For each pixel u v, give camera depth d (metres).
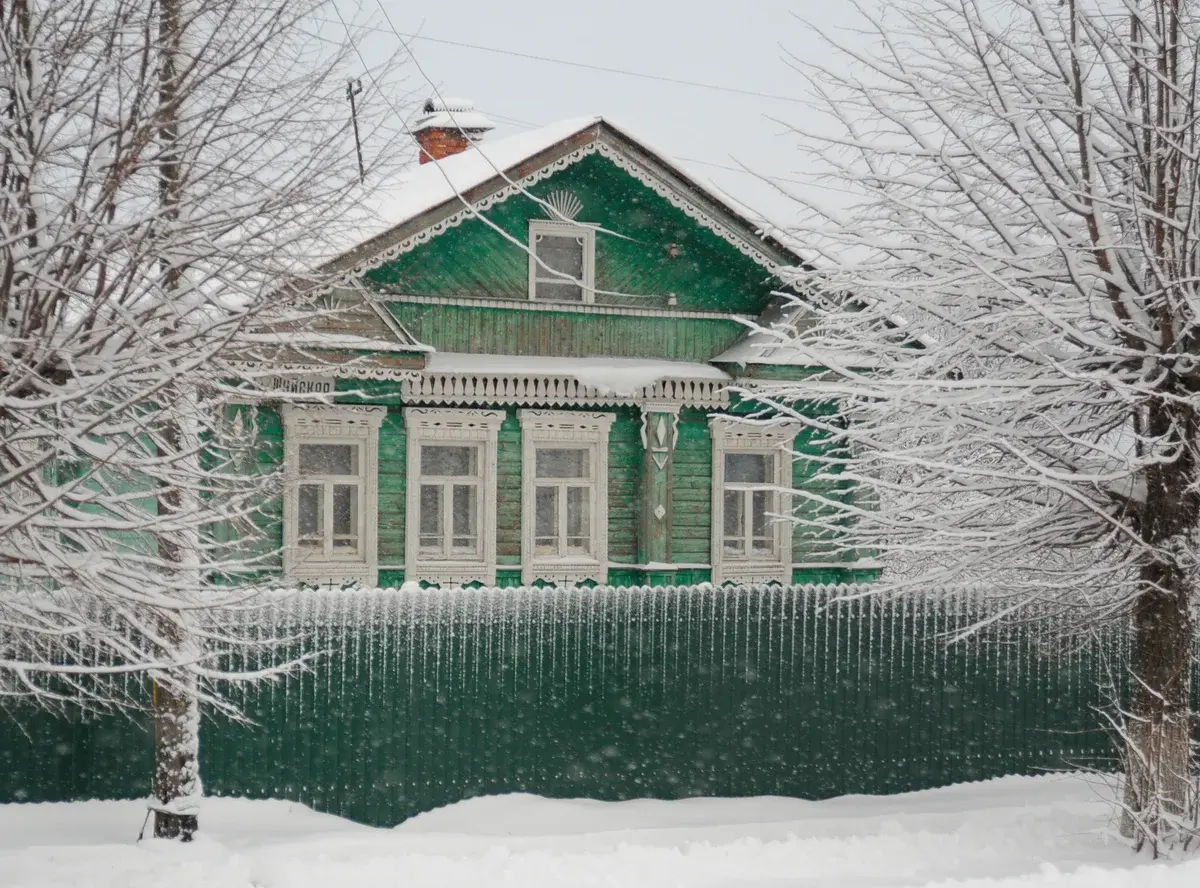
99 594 8.69
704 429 18.86
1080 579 11.52
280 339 9.95
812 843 10.95
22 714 11.44
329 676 12.31
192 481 9.59
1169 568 11.34
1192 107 10.48
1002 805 13.42
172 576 9.59
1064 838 11.50
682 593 13.59
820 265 12.50
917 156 11.63
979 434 11.46
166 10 8.89
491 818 12.36
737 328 18.98
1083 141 10.70
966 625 14.51
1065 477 10.73
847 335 12.87
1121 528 10.79
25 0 8.36
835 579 19.64
